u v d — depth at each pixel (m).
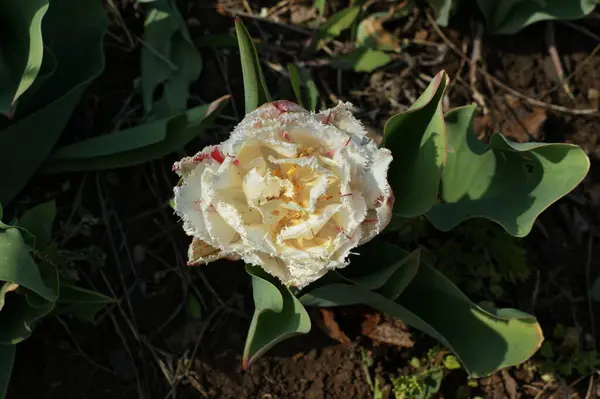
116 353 0.64
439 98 0.53
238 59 0.70
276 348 0.65
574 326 0.68
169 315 0.65
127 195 0.67
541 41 0.73
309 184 0.50
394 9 0.72
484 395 0.65
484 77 0.72
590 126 0.72
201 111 0.63
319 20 0.72
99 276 0.65
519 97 0.72
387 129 0.55
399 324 0.63
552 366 0.66
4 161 0.62
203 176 0.50
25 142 0.62
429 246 0.68
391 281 0.58
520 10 0.71
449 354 0.65
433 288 0.60
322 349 0.65
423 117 0.54
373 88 0.71
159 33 0.67
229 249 0.51
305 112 0.52
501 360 0.59
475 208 0.61
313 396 0.64
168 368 0.64
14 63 0.58
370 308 0.64
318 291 0.57
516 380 0.66
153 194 0.67
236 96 0.70
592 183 0.71
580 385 0.66
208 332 0.65
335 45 0.72
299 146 0.51
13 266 0.55
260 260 0.51
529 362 0.66
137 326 0.65
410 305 0.61
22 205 0.65
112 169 0.67
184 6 0.71
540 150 0.57
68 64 0.64
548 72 0.73
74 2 0.63
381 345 0.65
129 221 0.66
